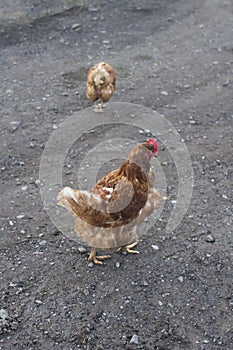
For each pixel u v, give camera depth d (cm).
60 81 386
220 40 442
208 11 484
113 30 448
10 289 258
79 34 441
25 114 354
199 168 320
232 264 270
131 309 253
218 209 295
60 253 273
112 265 268
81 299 255
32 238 279
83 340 242
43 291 258
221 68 407
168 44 434
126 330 246
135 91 379
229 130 349
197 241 279
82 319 249
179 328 247
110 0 489
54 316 249
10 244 276
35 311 251
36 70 397
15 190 303
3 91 373
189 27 459
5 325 246
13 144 331
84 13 468
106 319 249
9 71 395
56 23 451
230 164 323
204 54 423
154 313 251
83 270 266
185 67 407
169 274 265
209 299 257
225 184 310
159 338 244
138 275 265
